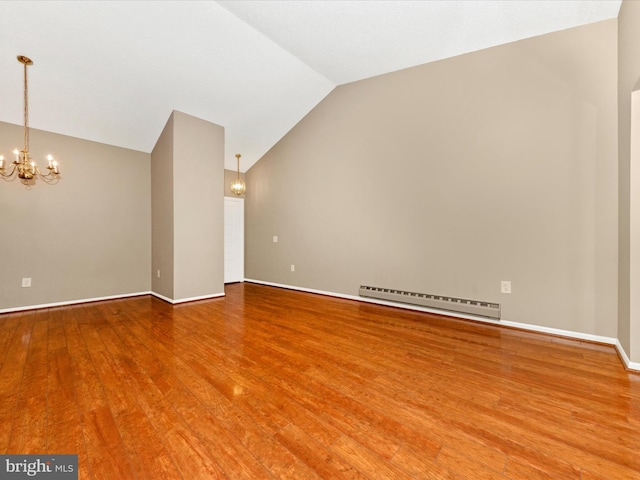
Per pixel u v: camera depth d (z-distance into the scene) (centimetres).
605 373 212
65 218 424
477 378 205
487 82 320
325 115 471
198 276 449
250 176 621
